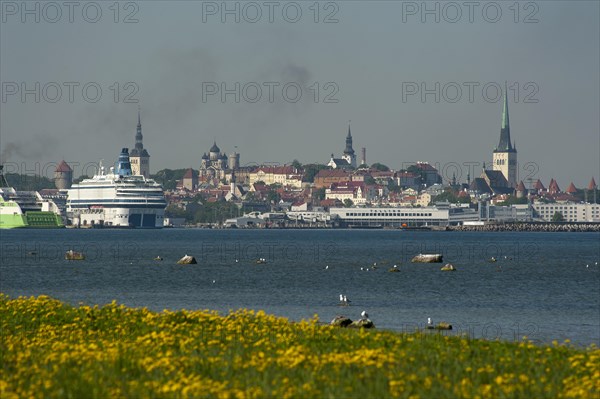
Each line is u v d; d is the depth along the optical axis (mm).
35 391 101312
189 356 122812
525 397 103562
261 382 106562
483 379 111812
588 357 127375
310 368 113500
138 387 103812
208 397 100375
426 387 105125
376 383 106125
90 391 102312
